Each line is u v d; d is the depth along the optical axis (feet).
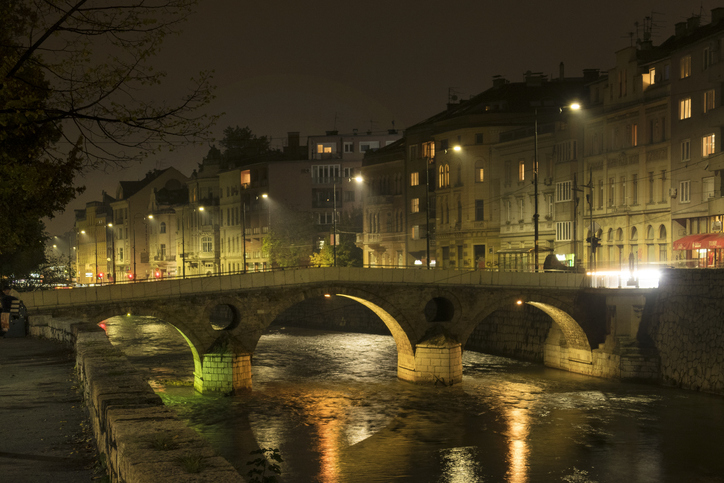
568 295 182.29
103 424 35.35
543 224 236.43
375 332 264.31
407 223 298.76
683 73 189.06
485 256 261.24
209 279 168.25
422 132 289.94
